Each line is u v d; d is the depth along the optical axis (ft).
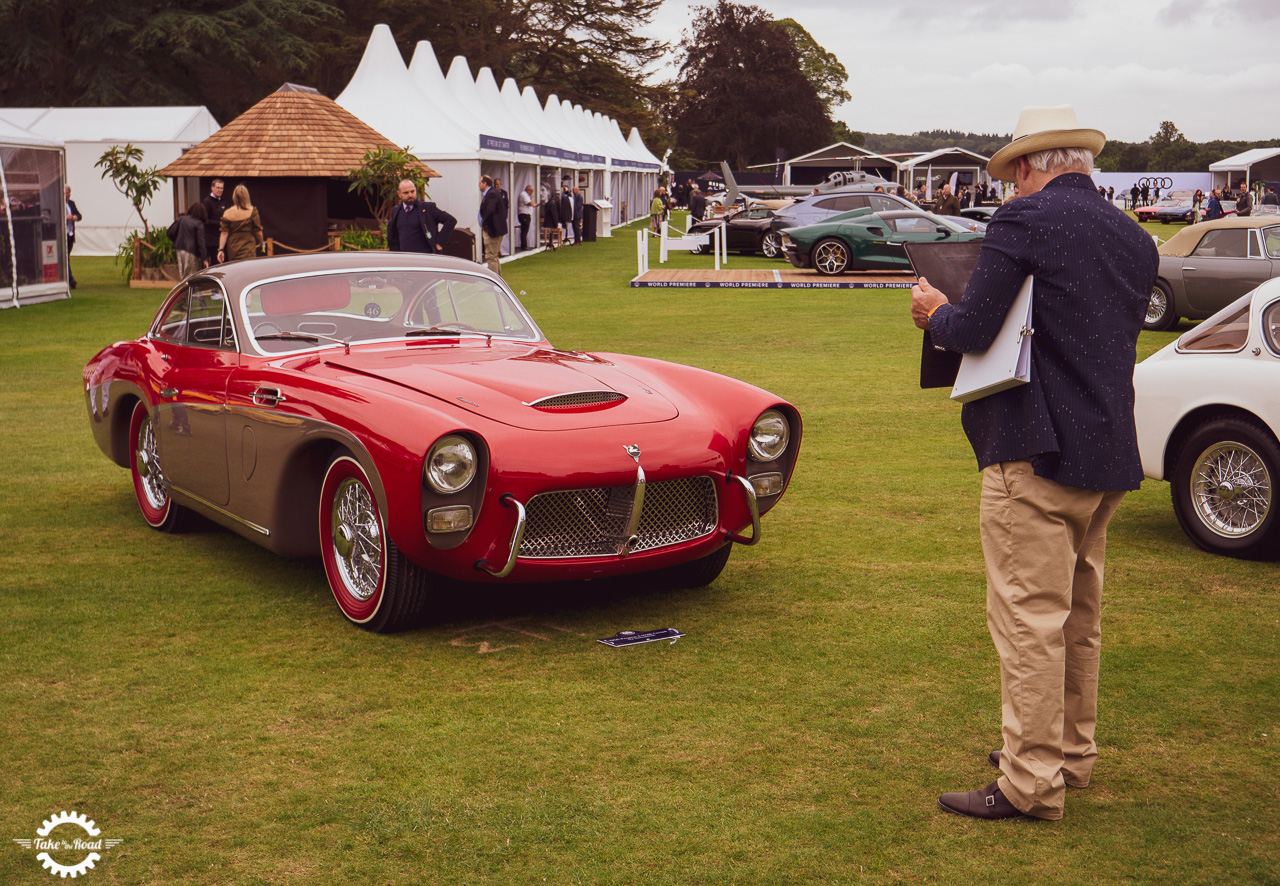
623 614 14.70
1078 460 8.85
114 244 88.17
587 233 113.09
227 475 15.80
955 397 9.44
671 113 283.18
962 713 11.56
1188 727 11.27
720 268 80.07
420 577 13.48
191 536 18.56
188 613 14.70
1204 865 8.75
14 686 12.25
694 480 14.14
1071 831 9.27
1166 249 45.32
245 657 13.15
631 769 10.34
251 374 15.29
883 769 10.36
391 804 9.68
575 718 11.46
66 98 138.82
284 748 10.78
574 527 13.42
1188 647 13.43
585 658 13.15
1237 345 17.16
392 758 10.57
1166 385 17.71
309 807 9.64
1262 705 11.78
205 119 91.61
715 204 123.24
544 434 13.24
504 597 15.39
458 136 77.20
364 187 67.82
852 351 39.70
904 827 9.32
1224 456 17.24
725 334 44.21
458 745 10.84
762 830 9.26
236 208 47.70
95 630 14.01
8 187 53.62
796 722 11.35
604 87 236.22
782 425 14.97
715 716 11.50
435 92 85.87
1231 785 10.08
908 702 11.84
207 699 11.93
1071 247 8.83
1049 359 8.95
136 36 130.52
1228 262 42.70
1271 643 13.56
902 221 69.92
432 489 12.59
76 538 18.29
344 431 13.26
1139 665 12.87
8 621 14.30
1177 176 219.61
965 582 15.89
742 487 14.35
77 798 9.80
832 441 25.58
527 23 221.87
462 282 17.69
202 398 16.15
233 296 16.33
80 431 27.04
